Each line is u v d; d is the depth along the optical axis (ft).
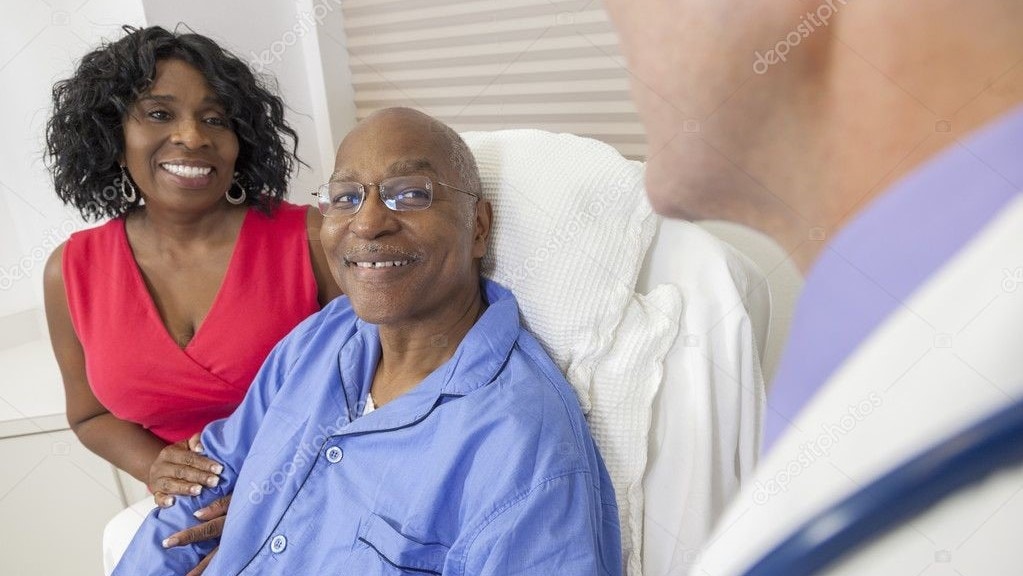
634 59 0.96
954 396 0.72
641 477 2.89
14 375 5.56
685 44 0.87
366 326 3.38
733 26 0.82
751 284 2.82
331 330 3.53
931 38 0.69
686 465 2.90
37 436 4.89
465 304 3.13
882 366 0.77
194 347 3.84
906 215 0.75
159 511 3.48
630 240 3.06
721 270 2.91
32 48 5.28
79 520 5.14
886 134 0.75
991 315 0.69
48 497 5.02
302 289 3.99
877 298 0.78
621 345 3.00
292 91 5.08
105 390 3.89
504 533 2.39
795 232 0.87
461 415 2.72
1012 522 0.69
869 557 0.77
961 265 0.71
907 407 0.75
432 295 2.93
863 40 0.74
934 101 0.71
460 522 2.66
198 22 4.88
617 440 2.93
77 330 3.90
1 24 5.32
